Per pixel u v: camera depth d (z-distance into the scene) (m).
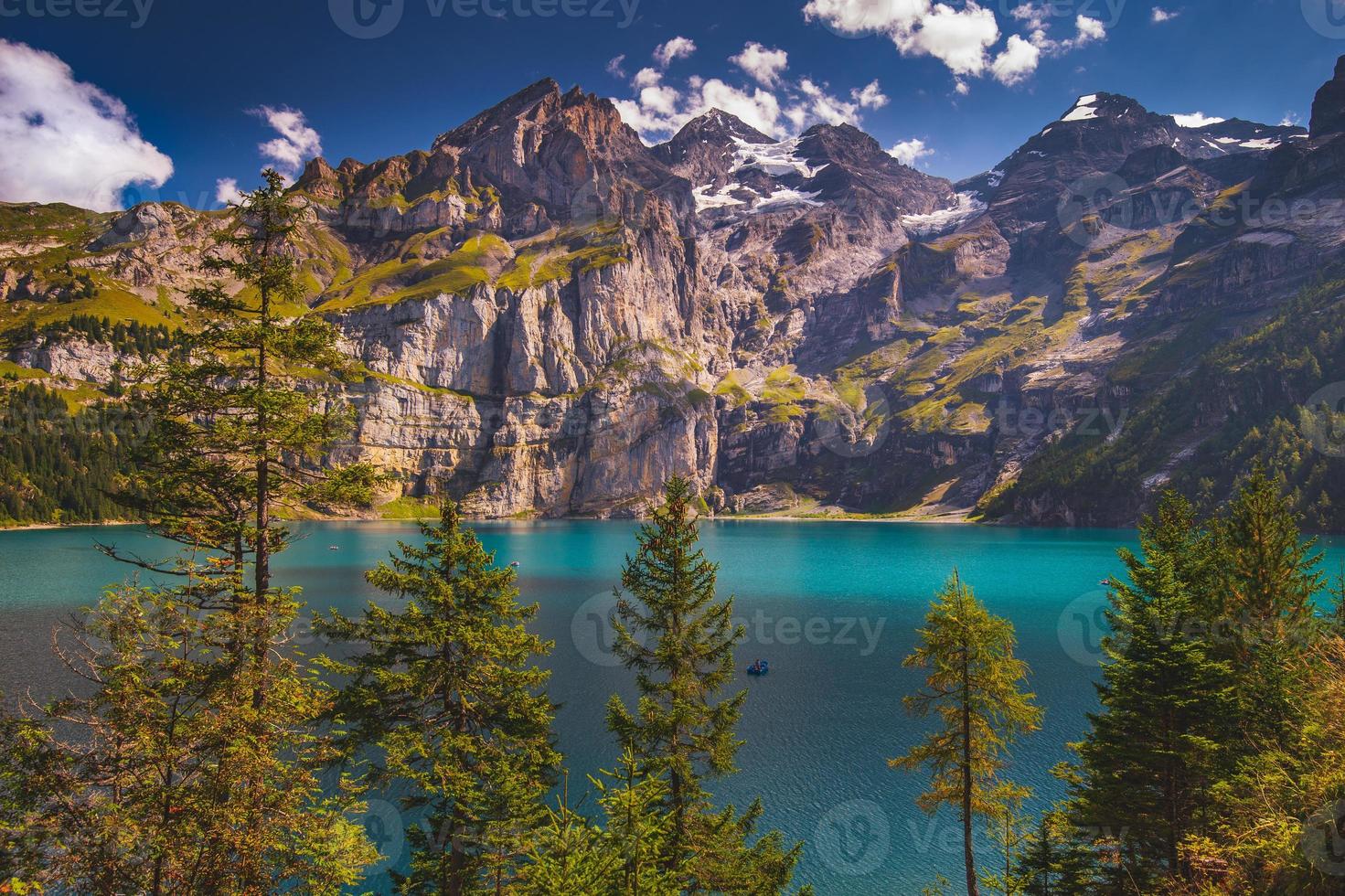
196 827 19.56
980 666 30.64
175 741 20.72
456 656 26.94
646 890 17.80
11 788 18.77
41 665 72.88
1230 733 28.11
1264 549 33.38
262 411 24.70
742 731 60.25
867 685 73.50
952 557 196.62
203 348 25.06
